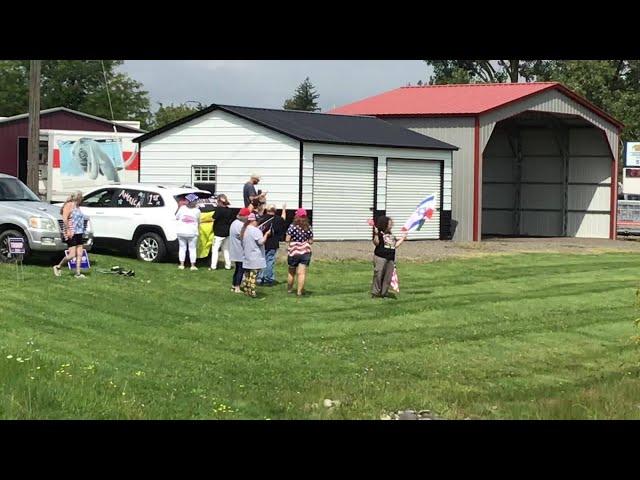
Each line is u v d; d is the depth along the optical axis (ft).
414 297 66.49
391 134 111.65
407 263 87.51
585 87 212.23
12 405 27.07
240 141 100.01
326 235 100.27
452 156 115.75
